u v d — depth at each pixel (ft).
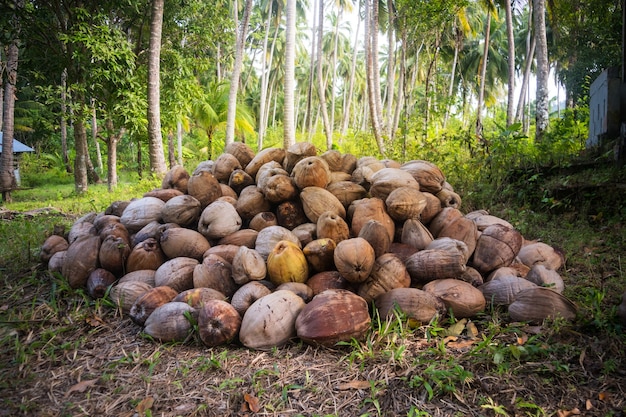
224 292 12.00
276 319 10.08
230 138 52.70
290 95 45.37
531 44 101.09
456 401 8.02
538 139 38.27
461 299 10.98
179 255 13.44
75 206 34.71
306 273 12.01
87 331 11.46
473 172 25.11
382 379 8.66
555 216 19.49
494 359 8.79
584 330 10.05
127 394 8.62
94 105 42.93
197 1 47.21
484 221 15.46
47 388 8.92
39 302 13.16
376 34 59.36
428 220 14.11
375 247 11.81
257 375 9.02
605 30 42.29
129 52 38.47
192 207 14.30
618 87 23.91
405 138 32.17
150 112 37.06
